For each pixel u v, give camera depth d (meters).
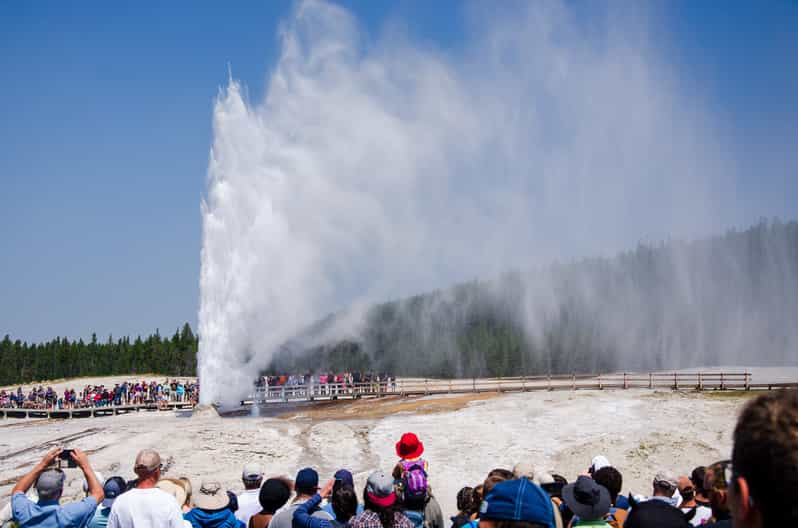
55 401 52.75
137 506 6.06
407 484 6.87
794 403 2.20
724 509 4.47
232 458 25.41
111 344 118.75
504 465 24.25
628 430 27.80
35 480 6.66
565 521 6.96
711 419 29.03
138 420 37.84
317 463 25.00
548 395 36.31
